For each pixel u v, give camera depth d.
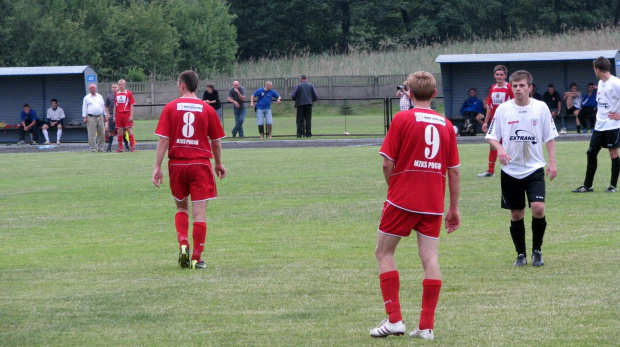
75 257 19.84
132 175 39.59
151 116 110.12
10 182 37.16
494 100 35.22
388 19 170.25
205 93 67.56
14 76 68.94
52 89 68.88
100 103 57.00
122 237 22.78
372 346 12.12
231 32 157.88
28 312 14.40
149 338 12.73
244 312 14.25
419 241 12.75
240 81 114.56
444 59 65.94
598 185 31.61
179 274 17.62
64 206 29.20
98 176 39.38
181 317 13.97
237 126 67.94
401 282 16.39
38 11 132.62
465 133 63.81
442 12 159.50
